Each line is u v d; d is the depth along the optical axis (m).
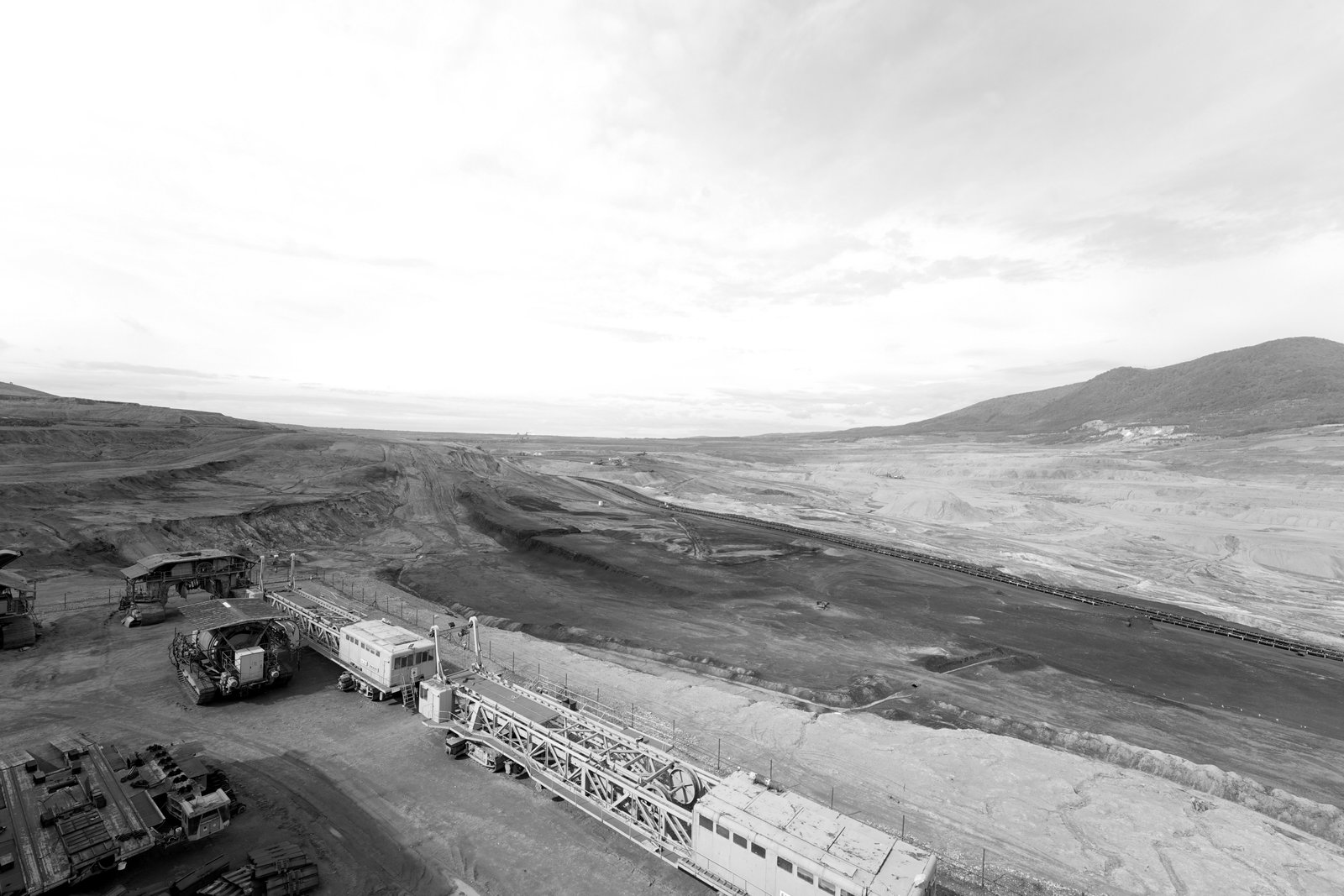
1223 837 25.36
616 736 27.02
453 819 25.44
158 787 23.59
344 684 36.91
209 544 67.00
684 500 136.88
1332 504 113.62
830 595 66.06
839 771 30.03
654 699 37.66
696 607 59.94
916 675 45.09
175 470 85.69
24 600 42.69
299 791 26.84
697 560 78.12
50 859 19.19
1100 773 30.83
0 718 31.89
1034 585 74.94
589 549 78.44
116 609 48.44
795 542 92.19
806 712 36.88
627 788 23.78
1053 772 30.58
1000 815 26.66
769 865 19.12
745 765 30.09
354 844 23.72
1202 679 47.91
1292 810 28.98
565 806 26.45
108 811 21.61
